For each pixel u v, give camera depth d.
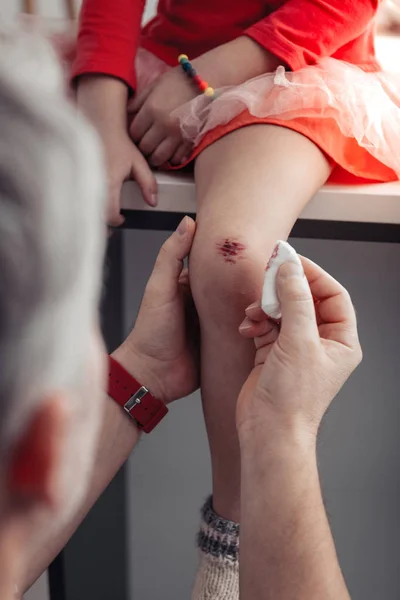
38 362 0.27
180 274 0.89
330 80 0.97
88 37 1.03
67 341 0.28
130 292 1.40
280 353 0.66
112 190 0.96
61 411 0.29
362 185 1.00
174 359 0.86
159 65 1.10
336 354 0.69
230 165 0.89
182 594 1.45
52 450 0.30
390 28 1.49
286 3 1.02
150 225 1.02
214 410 0.86
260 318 0.73
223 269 0.79
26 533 0.32
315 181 0.92
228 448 0.87
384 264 1.33
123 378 0.84
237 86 0.97
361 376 1.37
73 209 0.28
